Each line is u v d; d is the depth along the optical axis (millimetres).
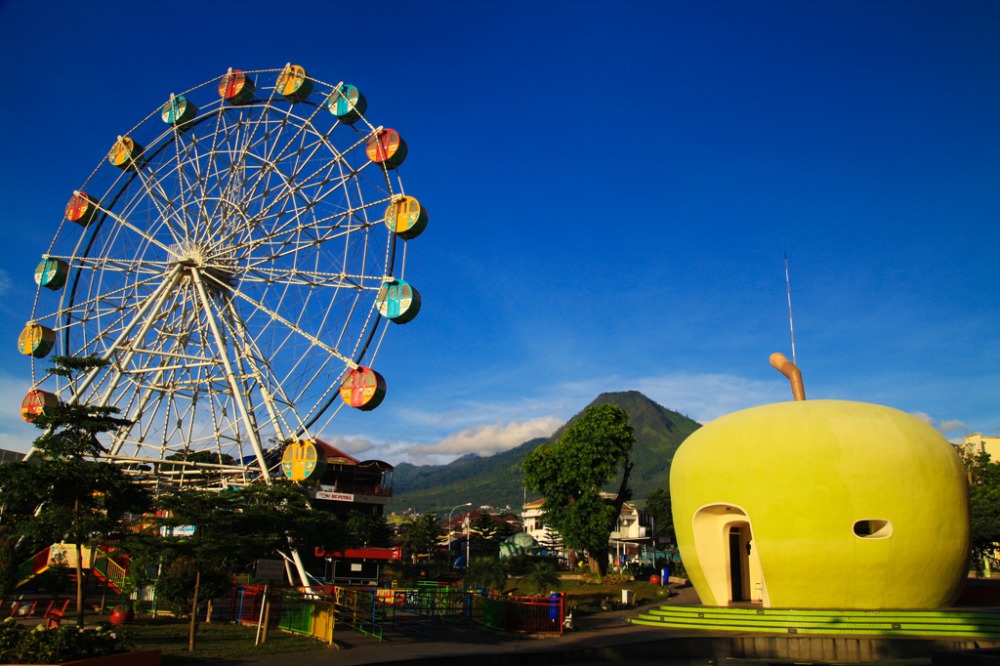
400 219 40969
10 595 35219
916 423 31984
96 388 42312
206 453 53156
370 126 43125
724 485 31828
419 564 75250
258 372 40750
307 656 23172
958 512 30438
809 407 32469
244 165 45000
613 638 29406
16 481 24172
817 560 29594
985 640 27375
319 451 38562
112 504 26172
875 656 27219
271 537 26000
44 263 47594
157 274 45156
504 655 25406
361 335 40250
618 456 61969
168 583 31078
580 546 60531
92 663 17312
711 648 28344
